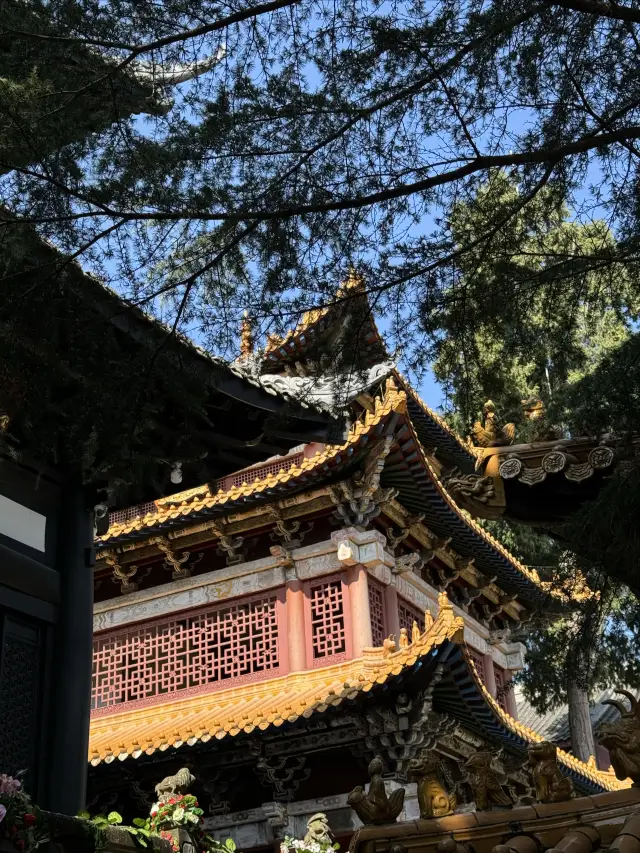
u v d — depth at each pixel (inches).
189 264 287.3
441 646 675.4
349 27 282.5
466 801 795.4
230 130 282.5
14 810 309.4
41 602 403.9
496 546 946.1
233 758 743.7
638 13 254.8
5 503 401.7
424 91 283.9
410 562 869.2
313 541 858.8
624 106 283.0
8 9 275.9
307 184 285.6
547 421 302.0
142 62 284.7
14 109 270.4
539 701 1115.3
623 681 313.6
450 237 294.4
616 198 291.4
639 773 218.5
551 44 277.7
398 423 788.6
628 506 265.9
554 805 222.7
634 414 275.9
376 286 294.2
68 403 313.3
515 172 290.2
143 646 896.3
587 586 290.4
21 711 385.7
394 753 700.0
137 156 275.4
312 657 813.2
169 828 439.8
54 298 292.5
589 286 312.5
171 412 406.3
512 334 311.6
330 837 621.3
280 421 432.1
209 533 877.2
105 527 455.8
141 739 765.3
